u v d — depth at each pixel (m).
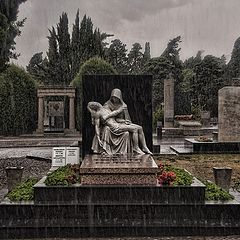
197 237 8.79
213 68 57.12
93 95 13.34
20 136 36.34
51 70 54.31
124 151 11.59
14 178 12.14
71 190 9.40
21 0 17.55
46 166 19.03
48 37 54.59
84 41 54.09
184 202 9.31
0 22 16.66
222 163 18.30
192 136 33.81
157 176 10.09
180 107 42.47
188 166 17.69
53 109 38.56
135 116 13.48
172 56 67.69
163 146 24.31
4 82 37.69
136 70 71.12
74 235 8.86
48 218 9.04
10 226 8.86
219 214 9.02
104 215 9.07
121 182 9.70
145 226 8.91
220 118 21.67
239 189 12.53
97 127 11.92
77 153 12.88
